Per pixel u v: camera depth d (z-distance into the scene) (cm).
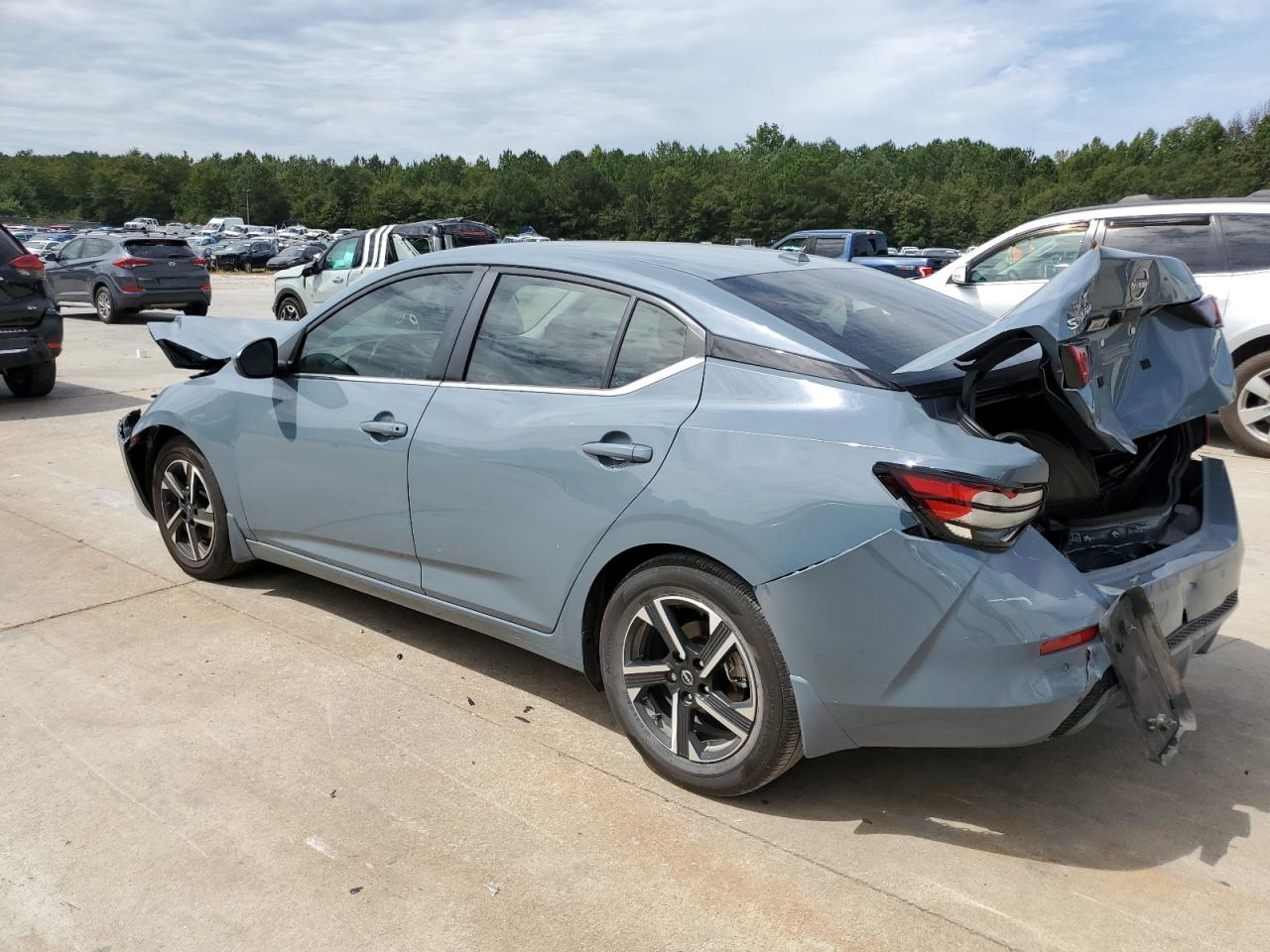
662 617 283
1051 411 284
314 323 387
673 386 283
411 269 361
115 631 398
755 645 262
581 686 357
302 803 281
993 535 234
